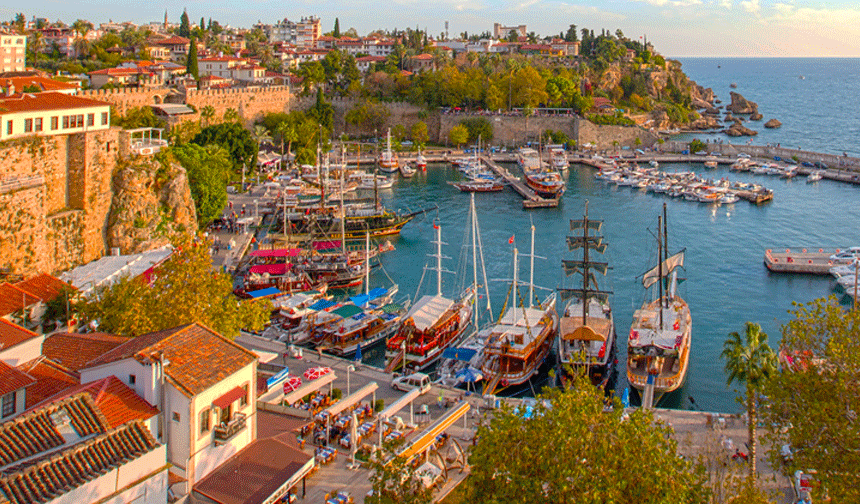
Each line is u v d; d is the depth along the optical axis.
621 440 39.97
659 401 80.31
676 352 80.06
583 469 38.91
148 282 91.50
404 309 101.62
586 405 41.69
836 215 169.75
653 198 190.25
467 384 82.62
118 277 96.06
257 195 177.75
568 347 85.38
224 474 47.91
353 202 170.38
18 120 96.50
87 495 39.47
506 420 42.22
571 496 38.84
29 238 96.25
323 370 75.19
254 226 149.00
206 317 69.75
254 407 52.09
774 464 47.72
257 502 45.50
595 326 85.44
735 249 141.62
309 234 139.88
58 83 152.88
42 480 37.91
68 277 96.25
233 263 122.25
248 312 75.50
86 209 106.44
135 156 117.44
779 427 47.88
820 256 133.00
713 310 109.38
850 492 40.56
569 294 89.75
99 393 45.31
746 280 123.31
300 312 96.62
